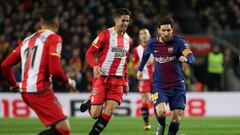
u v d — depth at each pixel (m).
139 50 37.59
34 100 19.42
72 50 56.72
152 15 63.78
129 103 52.84
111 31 26.27
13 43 56.38
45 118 19.41
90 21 60.44
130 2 63.84
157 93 25.02
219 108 54.50
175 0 69.88
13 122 43.44
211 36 61.81
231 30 66.38
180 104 25.00
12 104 51.59
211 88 58.94
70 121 44.84
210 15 68.12
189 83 57.44
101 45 25.91
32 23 56.38
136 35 56.78
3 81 54.25
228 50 60.16
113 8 62.44
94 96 25.86
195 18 69.62
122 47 26.22
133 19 58.19
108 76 26.00
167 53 25.09
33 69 19.52
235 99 54.78
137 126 38.94
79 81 54.81
